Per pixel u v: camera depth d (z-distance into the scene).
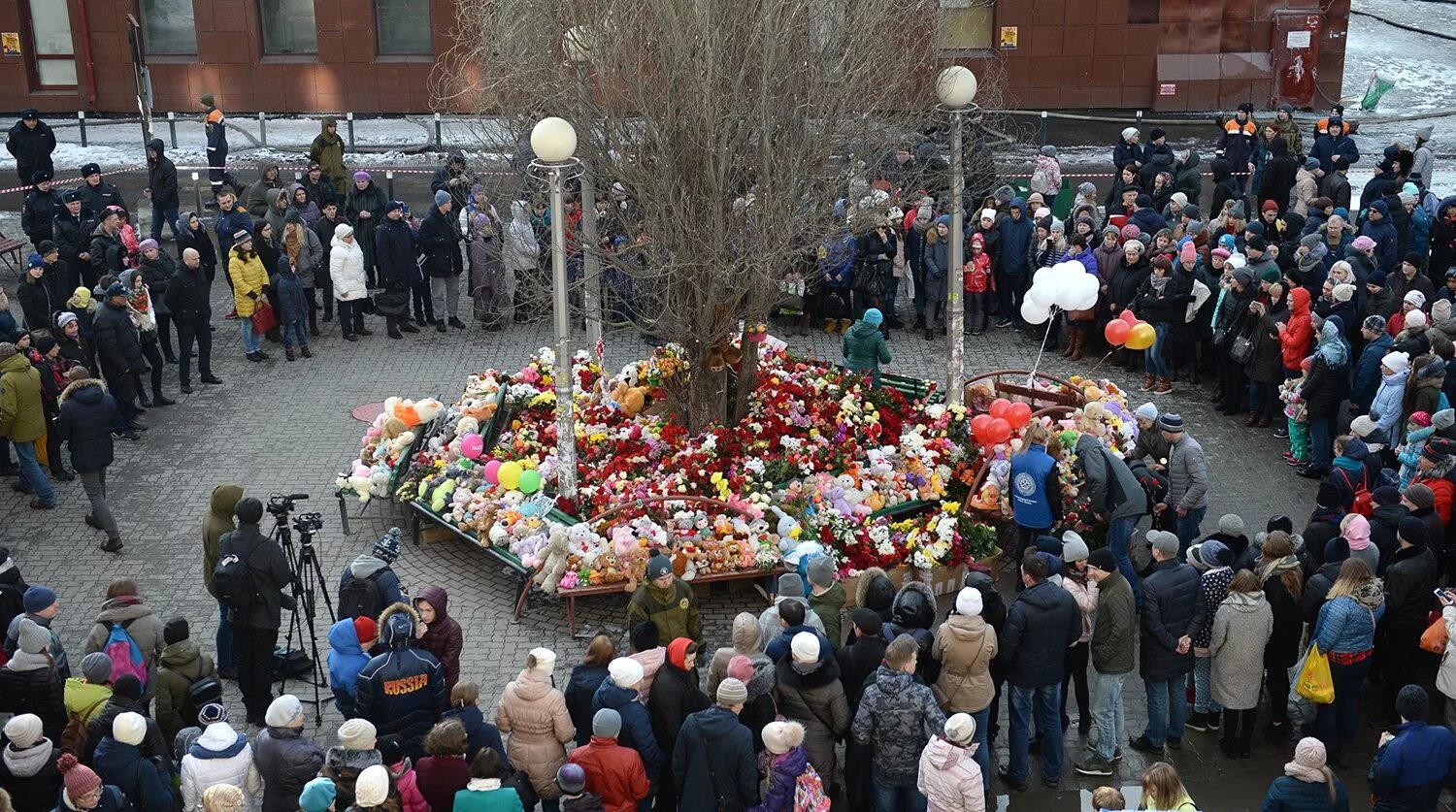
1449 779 9.89
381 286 20.55
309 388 18.86
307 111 33.44
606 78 13.54
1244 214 23.39
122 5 32.78
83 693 10.00
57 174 28.77
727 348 15.15
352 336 20.66
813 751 10.08
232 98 33.41
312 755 9.35
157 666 11.16
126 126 32.59
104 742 9.29
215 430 17.53
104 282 17.28
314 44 33.41
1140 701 12.24
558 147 12.80
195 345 20.44
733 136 13.57
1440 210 20.80
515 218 19.69
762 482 14.45
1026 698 10.73
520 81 14.75
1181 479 13.59
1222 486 16.20
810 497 14.09
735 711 9.40
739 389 15.63
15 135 25.95
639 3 13.39
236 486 12.06
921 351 20.34
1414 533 11.35
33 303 18.17
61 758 8.88
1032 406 16.36
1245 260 18.17
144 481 16.14
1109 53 33.25
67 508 15.53
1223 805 10.81
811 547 12.98
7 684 10.43
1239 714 11.37
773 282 13.99
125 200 27.05
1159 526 13.90
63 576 14.08
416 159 30.05
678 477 14.39
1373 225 20.14
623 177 13.85
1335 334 15.78
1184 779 11.14
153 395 18.20
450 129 32.09
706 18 13.00
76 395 14.10
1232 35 33.25
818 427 15.45
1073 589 10.94
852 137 14.21
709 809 9.43
